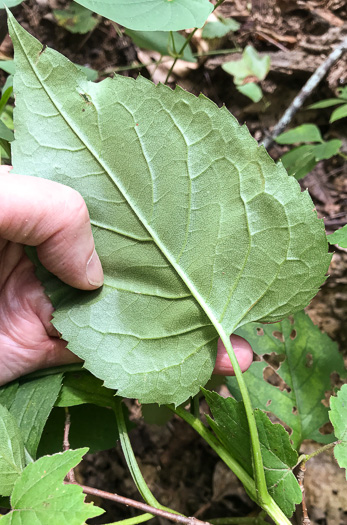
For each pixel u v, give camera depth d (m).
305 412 0.21
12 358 0.20
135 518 0.18
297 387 0.22
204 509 0.24
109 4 0.18
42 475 0.16
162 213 0.18
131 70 0.34
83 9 0.33
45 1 0.33
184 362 0.18
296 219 0.17
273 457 0.18
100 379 0.19
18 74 0.17
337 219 0.30
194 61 0.29
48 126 0.17
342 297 0.28
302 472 0.18
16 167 0.17
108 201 0.18
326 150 0.28
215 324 0.18
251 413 0.17
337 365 0.22
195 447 0.27
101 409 0.22
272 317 0.19
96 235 0.18
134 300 0.18
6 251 0.19
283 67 0.32
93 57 0.34
